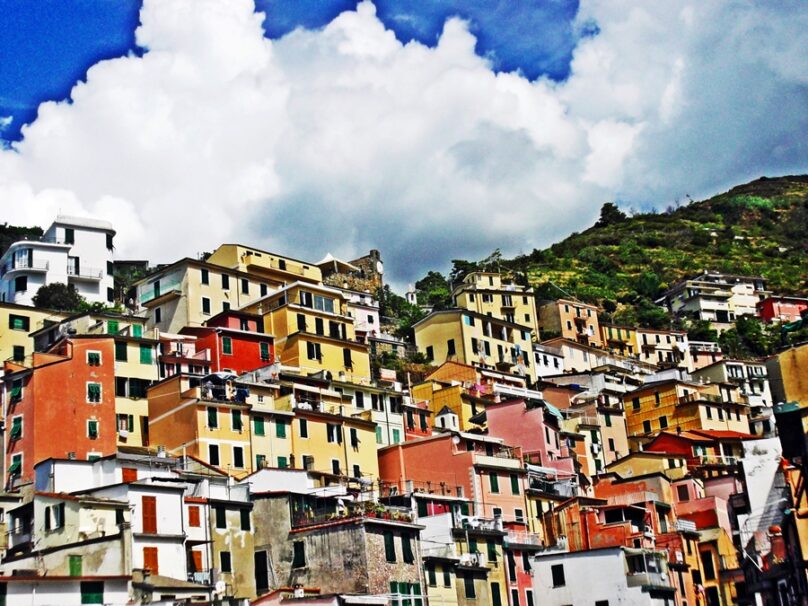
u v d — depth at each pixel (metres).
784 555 70.88
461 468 105.81
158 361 108.94
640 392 162.75
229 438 99.69
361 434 111.19
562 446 126.75
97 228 161.88
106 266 161.12
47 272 153.62
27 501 85.44
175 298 137.88
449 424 129.88
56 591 66.38
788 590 69.56
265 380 111.19
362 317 172.88
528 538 100.81
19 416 100.38
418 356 165.12
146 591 70.25
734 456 141.62
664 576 98.62
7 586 64.94
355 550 79.50
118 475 84.75
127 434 102.19
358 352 130.38
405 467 110.12
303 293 135.25
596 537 103.75
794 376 62.59
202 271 139.88
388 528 82.19
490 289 192.88
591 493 119.88
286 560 81.31
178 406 100.50
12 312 124.94
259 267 151.38
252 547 82.19
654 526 108.31
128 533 70.62
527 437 120.38
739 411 162.50
